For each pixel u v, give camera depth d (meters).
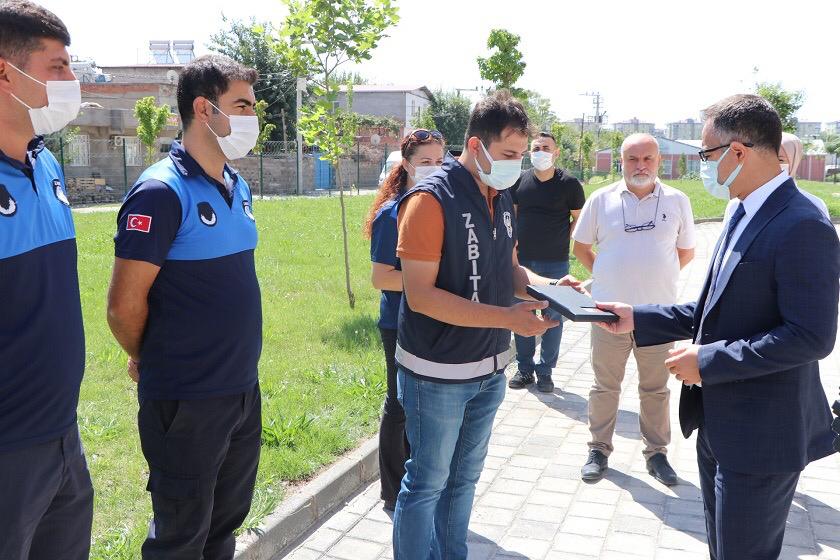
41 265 2.31
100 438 4.83
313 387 6.08
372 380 6.11
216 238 2.81
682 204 4.92
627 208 4.88
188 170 2.82
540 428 5.85
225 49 44.00
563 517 4.37
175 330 2.77
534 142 6.46
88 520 2.65
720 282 2.72
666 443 4.91
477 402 3.30
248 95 2.93
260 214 21.34
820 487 4.79
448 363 3.09
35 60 2.30
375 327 8.15
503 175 3.00
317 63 9.20
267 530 3.79
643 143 4.75
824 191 39.59
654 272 4.81
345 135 9.65
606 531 4.20
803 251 2.50
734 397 2.65
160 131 31.36
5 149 2.33
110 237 15.48
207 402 2.81
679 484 4.82
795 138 4.09
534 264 6.70
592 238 5.13
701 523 4.31
